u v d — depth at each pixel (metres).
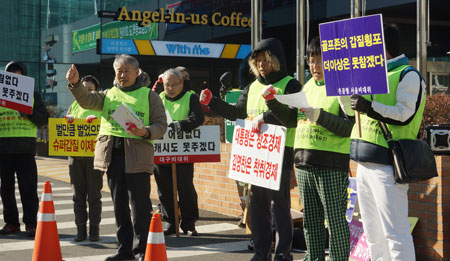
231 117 6.96
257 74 6.75
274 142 6.34
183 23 30.59
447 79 30.30
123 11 29.39
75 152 8.53
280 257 6.60
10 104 8.55
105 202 12.36
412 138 5.27
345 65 5.22
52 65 29.64
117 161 7.19
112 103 7.23
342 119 5.60
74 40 30.00
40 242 6.68
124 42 29.55
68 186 15.30
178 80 9.11
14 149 8.74
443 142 7.23
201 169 11.59
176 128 8.89
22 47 29.14
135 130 6.75
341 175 5.81
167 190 9.27
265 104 6.59
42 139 25.81
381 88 5.00
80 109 8.91
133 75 7.27
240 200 10.54
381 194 5.27
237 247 8.27
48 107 29.34
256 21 13.77
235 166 6.84
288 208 6.64
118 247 8.03
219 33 31.44
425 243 7.13
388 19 25.73
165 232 9.20
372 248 5.51
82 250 8.05
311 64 5.93
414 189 7.25
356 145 5.39
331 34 5.30
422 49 11.27
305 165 5.84
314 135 5.81
